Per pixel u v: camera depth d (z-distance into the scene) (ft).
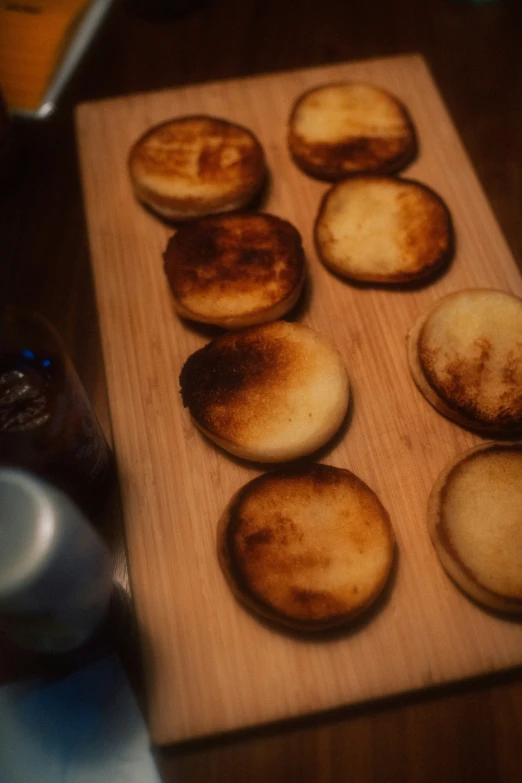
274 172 2.15
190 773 1.58
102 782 1.58
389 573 1.68
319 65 2.40
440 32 2.46
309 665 1.63
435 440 1.82
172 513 1.76
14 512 1.37
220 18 2.49
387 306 1.97
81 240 2.13
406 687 1.61
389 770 1.58
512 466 1.73
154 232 2.08
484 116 2.31
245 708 1.60
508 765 1.58
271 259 1.94
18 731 1.61
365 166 2.09
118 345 1.94
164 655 1.64
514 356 1.84
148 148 2.12
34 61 2.37
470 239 2.04
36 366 1.67
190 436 1.83
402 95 2.26
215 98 2.28
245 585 1.63
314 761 1.59
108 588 1.54
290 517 1.69
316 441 1.77
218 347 1.85
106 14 2.48
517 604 1.61
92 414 1.74
